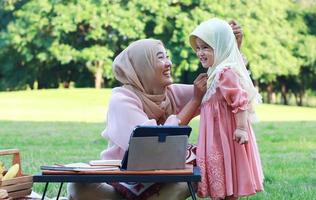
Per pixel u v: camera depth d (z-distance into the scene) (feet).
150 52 16.15
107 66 116.26
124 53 16.49
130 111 15.62
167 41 116.06
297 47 124.26
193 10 115.03
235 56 16.56
